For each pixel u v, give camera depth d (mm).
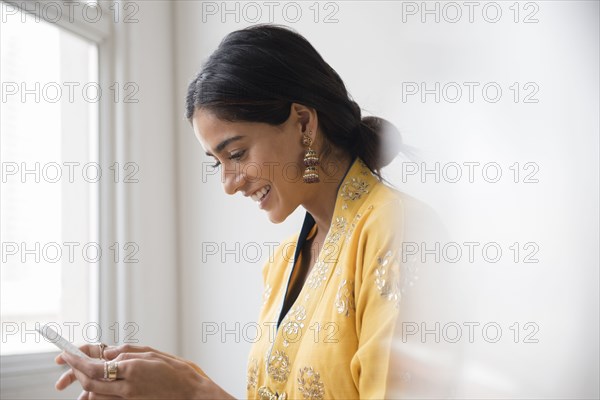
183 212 2617
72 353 1146
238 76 1226
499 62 1386
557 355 1126
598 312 1125
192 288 2572
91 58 2422
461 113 1466
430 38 1780
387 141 1300
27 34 2205
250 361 1346
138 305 2434
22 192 2170
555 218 1187
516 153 1274
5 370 1973
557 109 1248
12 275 2123
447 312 1108
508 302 1157
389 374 1029
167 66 2643
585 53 1239
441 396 1062
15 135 2156
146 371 1107
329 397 1119
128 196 2428
